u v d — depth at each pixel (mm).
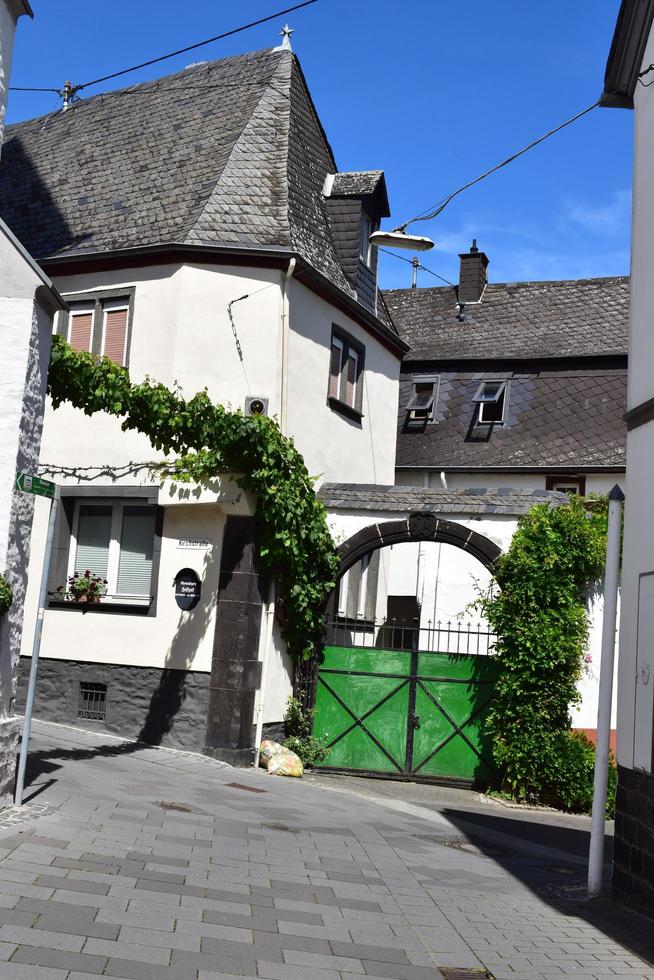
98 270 16516
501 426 24281
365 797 13633
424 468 24141
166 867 8039
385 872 9109
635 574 9086
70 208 18078
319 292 16828
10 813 9094
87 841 8508
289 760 14742
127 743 15008
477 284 27281
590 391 24078
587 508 15539
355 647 15930
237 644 14672
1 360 9273
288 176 17172
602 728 9328
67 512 16469
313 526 15242
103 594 16125
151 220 16656
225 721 14609
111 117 19984
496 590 15555
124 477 15836
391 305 28047
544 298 26547
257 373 15531
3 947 5668
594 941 7516
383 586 20312
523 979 6426
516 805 14367
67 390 12328
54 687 16172
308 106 19125
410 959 6574
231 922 6805
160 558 15570
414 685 15695
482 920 7816
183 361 15609
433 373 25656
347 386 18406
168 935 6324
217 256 15695
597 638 14961
